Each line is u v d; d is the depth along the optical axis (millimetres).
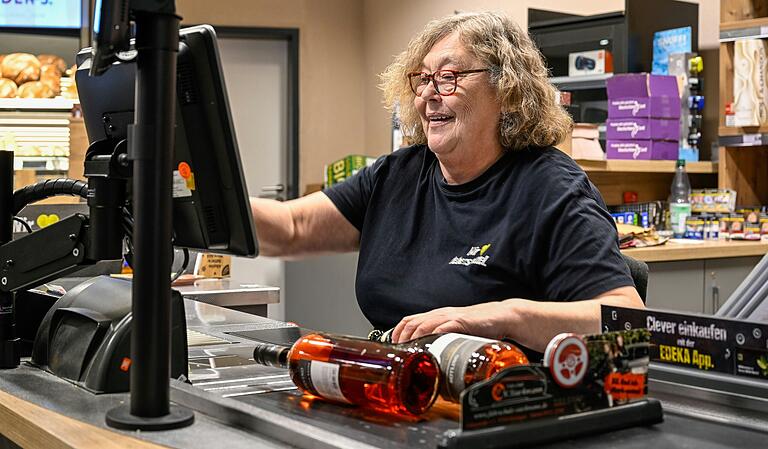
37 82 3576
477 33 2021
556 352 1007
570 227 1866
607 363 1053
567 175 1956
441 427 1087
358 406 1197
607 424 1039
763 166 4812
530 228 1930
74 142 3312
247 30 7176
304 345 1228
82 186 1536
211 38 1290
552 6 6070
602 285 1788
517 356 1144
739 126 4543
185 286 3227
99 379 1358
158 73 1144
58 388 1399
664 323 1207
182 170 1365
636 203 4555
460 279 1978
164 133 1150
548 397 1002
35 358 1578
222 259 3484
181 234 1438
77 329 1480
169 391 1172
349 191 2287
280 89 7395
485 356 1123
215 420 1170
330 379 1171
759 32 4461
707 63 5301
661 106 4379
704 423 1089
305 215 2262
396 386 1092
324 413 1166
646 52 5004
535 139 2031
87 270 2820
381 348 1137
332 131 7484
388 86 2281
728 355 1142
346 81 7527
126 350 1376
